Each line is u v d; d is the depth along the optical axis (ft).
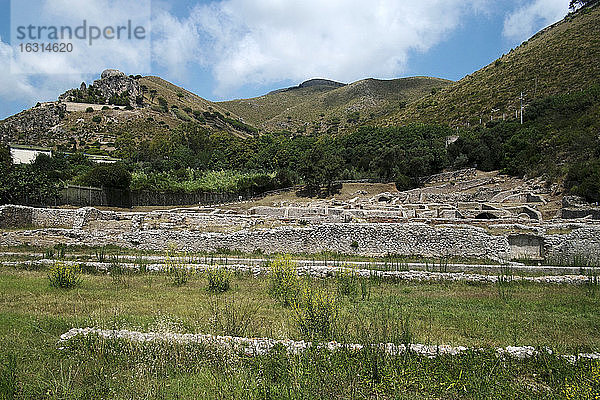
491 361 24.07
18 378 21.18
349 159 269.44
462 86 404.16
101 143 334.85
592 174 108.68
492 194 147.95
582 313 36.81
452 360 24.04
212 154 281.13
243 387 20.83
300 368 22.13
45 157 189.06
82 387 20.83
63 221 82.43
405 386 21.40
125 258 59.06
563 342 28.96
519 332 31.30
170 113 458.09
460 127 297.74
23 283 43.98
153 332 27.73
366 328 29.81
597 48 305.73
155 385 21.22
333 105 638.53
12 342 26.20
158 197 165.17
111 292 41.45
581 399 20.22
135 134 366.02
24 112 403.34
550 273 52.54
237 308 35.91
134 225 78.38
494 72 385.50
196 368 23.31
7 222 79.56
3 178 107.24
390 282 49.52
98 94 457.27
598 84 233.14
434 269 55.06
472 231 63.16
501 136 221.87
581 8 437.17
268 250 67.36
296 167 246.06
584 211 89.04
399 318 33.99
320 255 65.31
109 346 25.39
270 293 41.91
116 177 146.41
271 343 25.80
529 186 143.54
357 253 66.23
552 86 284.61
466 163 218.79
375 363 22.63
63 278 43.37
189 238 68.18
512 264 56.95
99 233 70.08
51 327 29.32
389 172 220.64
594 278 48.14
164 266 53.62
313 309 30.27
